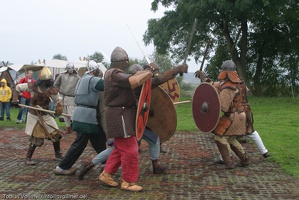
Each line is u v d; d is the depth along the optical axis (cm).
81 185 555
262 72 2934
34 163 683
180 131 1116
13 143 920
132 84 501
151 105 601
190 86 3181
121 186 531
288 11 2412
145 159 739
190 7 2153
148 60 582
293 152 779
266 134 986
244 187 546
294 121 1265
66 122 1060
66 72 1049
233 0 2195
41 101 679
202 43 2745
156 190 533
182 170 648
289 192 522
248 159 673
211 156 766
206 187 546
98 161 570
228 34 2502
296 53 2667
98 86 582
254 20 2489
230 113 648
